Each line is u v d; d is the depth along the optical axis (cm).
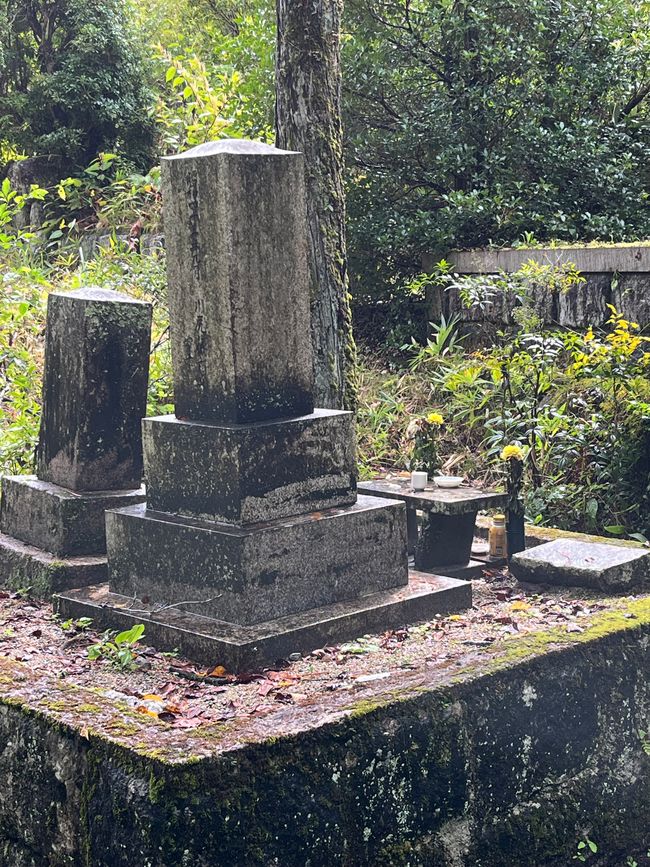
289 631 434
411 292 1028
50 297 579
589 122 1062
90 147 1659
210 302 454
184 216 459
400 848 354
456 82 1086
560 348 816
